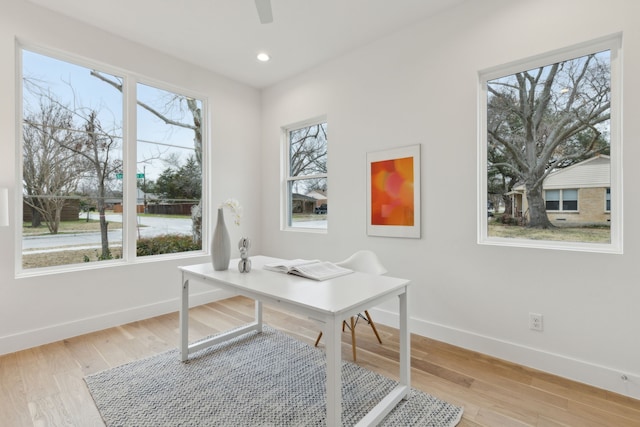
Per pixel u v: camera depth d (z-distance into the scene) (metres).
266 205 4.28
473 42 2.48
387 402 1.73
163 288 3.37
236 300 3.87
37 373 2.14
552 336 2.16
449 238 2.62
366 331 2.89
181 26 2.87
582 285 2.04
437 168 2.68
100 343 2.62
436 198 2.68
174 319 3.21
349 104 3.30
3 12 2.40
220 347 2.54
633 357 1.89
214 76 3.81
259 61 3.53
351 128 3.29
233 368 2.22
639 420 1.68
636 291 1.88
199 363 2.29
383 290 1.70
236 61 3.53
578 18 2.04
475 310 2.49
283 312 3.42
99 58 2.90
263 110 4.31
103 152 3.04
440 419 1.69
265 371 2.18
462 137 2.54
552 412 1.75
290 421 1.69
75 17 2.73
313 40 3.09
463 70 2.53
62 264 2.81
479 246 2.46
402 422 1.66
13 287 2.47
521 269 2.28
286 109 3.99
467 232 2.53
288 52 3.32
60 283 2.70
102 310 2.94
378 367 2.24
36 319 2.57
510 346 2.32
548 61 2.24
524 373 2.15
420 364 2.28
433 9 2.61
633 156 1.88
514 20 2.29
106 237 3.06
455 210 2.58
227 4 2.55
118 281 3.04
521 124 2.39
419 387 1.99
